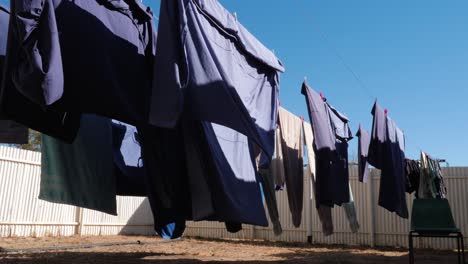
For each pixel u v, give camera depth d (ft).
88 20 7.86
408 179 25.59
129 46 8.66
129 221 35.04
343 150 18.62
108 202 11.57
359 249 27.68
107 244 24.54
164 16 8.36
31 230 27.27
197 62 8.68
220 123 8.49
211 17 10.33
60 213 29.35
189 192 10.28
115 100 7.98
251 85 12.11
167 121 7.77
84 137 11.80
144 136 9.77
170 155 10.02
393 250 27.22
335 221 32.30
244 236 35.22
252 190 10.52
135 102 8.49
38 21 6.46
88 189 11.69
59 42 7.22
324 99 17.76
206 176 9.53
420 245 29.37
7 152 26.18
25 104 7.44
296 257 20.84
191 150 9.82
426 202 15.78
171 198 10.07
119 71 8.29
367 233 31.19
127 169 13.53
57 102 7.12
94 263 16.12
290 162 16.71
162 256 19.69
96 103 7.64
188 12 9.06
